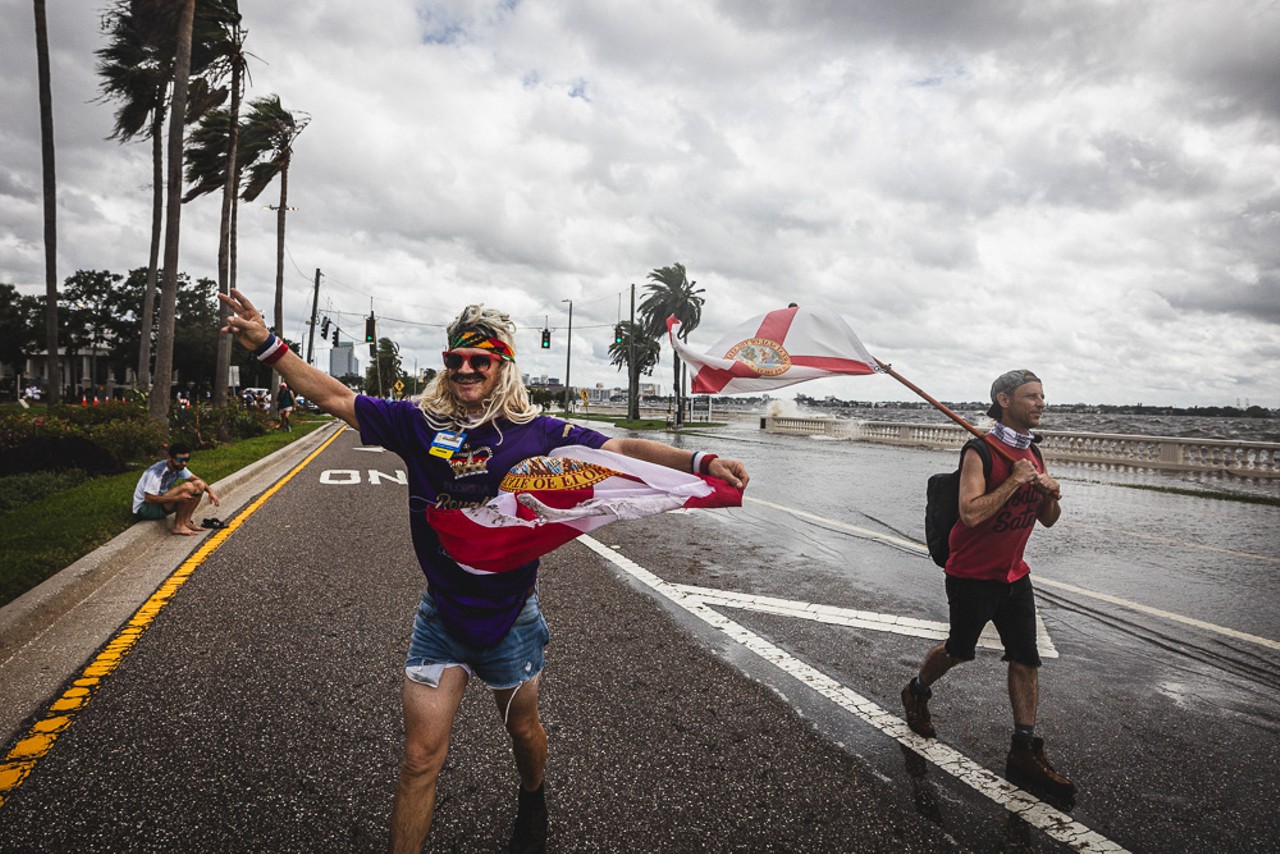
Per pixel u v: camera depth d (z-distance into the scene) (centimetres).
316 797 281
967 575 313
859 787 299
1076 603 586
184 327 6800
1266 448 1633
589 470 220
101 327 6769
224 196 2308
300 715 349
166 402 1579
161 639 446
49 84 1834
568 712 361
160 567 624
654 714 361
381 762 308
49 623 474
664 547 757
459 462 212
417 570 629
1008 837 268
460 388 213
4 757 304
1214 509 1138
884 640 477
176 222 1566
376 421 219
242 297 222
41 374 8188
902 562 715
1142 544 838
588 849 256
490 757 316
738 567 675
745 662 432
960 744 336
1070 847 262
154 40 1917
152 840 253
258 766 303
